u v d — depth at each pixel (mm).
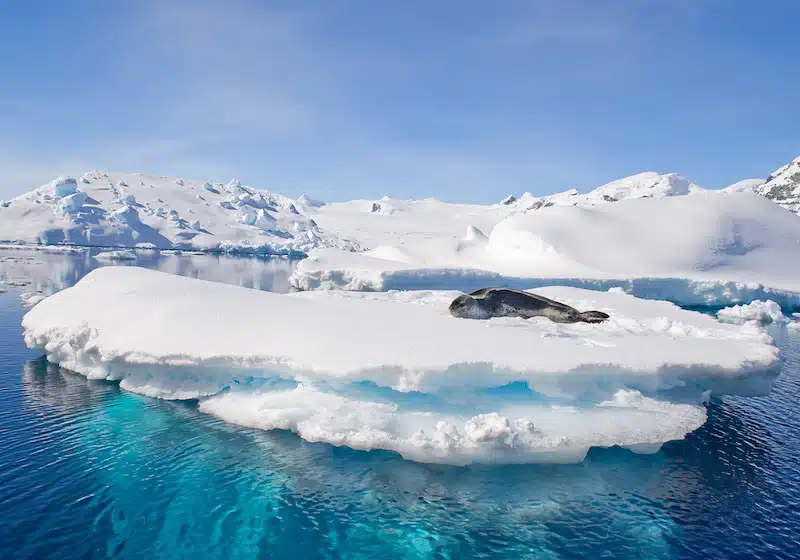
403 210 154250
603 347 7867
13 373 9086
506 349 7512
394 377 6797
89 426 7004
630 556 4723
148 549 4773
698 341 8570
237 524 5152
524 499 5559
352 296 13914
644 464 6238
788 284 32906
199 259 56688
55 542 4801
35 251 53938
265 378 7594
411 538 4977
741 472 6137
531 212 47156
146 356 7867
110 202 78188
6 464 6039
